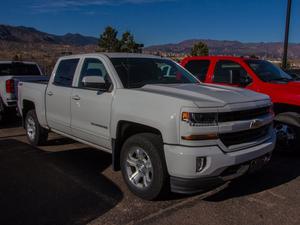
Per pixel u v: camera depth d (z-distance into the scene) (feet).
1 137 27.48
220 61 25.79
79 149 23.52
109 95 16.53
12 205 14.57
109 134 16.56
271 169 19.38
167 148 13.48
